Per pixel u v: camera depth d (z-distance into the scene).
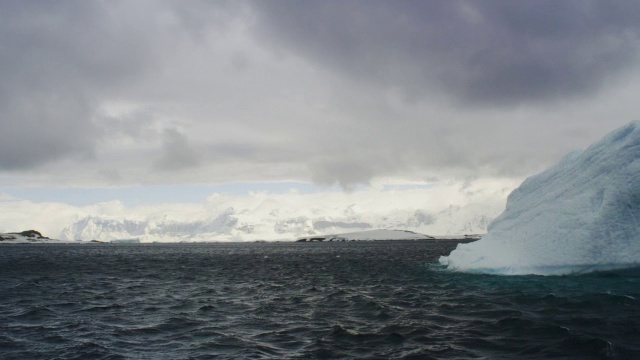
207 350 14.66
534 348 13.56
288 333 16.77
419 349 13.98
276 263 64.19
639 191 25.31
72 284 34.78
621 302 19.70
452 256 36.75
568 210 28.19
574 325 16.05
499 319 17.53
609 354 12.55
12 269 53.03
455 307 20.53
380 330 16.61
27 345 15.41
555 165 33.16
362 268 48.97
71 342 15.77
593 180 28.16
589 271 26.39
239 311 21.53
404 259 67.75
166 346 15.22
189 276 42.12
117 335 16.78
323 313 20.55
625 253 25.17
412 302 22.41
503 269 29.78
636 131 27.03
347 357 13.48
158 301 25.06
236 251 141.12
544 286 24.70
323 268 51.03
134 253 121.06
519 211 32.72
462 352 13.52
